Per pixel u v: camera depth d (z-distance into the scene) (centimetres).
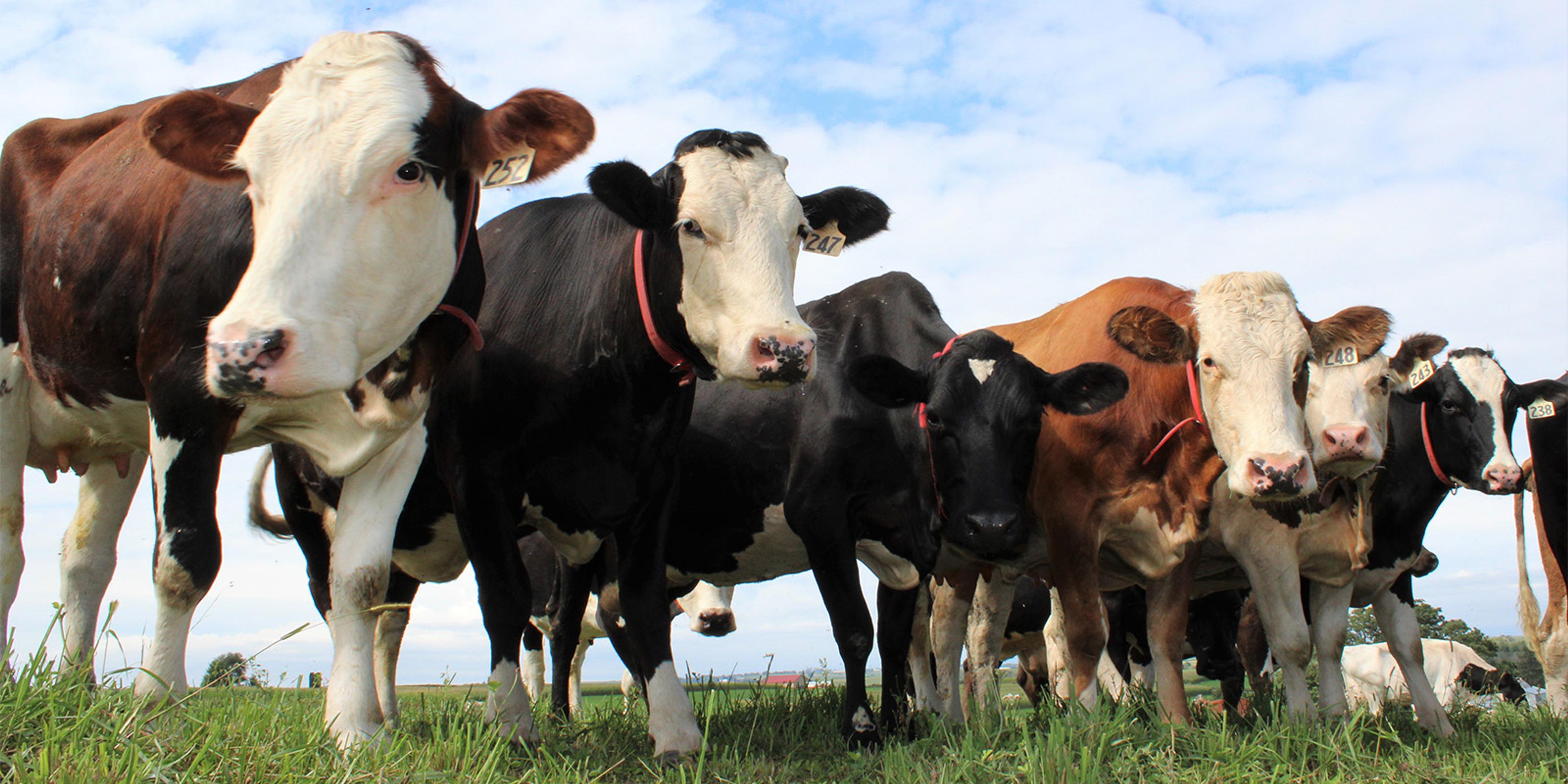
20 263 490
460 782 343
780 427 642
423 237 392
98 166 466
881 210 552
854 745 539
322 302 362
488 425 506
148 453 516
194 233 406
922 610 679
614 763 452
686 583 761
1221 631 877
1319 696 679
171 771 283
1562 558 873
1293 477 544
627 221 479
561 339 511
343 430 430
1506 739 554
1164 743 446
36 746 283
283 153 370
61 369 461
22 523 481
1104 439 593
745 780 427
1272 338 571
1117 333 584
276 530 695
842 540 608
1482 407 780
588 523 518
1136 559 603
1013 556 586
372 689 415
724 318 466
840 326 671
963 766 399
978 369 579
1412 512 697
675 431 521
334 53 391
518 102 398
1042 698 623
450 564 636
